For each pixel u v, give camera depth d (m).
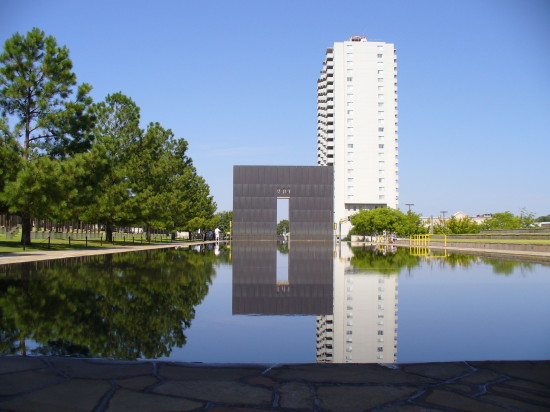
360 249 42.94
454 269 19.06
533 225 97.62
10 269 16.48
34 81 28.73
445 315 8.55
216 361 5.35
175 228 68.38
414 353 5.83
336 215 103.62
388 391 4.21
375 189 104.19
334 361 5.43
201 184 77.94
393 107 105.00
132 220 44.81
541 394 4.15
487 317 8.33
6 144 26.30
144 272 15.91
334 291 11.98
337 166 104.31
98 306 8.84
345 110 104.56
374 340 6.56
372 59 104.75
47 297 9.86
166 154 62.12
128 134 44.44
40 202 26.30
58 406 3.81
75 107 29.59
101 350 5.71
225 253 32.19
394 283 13.85
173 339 6.42
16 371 4.71
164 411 3.72
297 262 23.47
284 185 67.19
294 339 6.55
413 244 60.50
